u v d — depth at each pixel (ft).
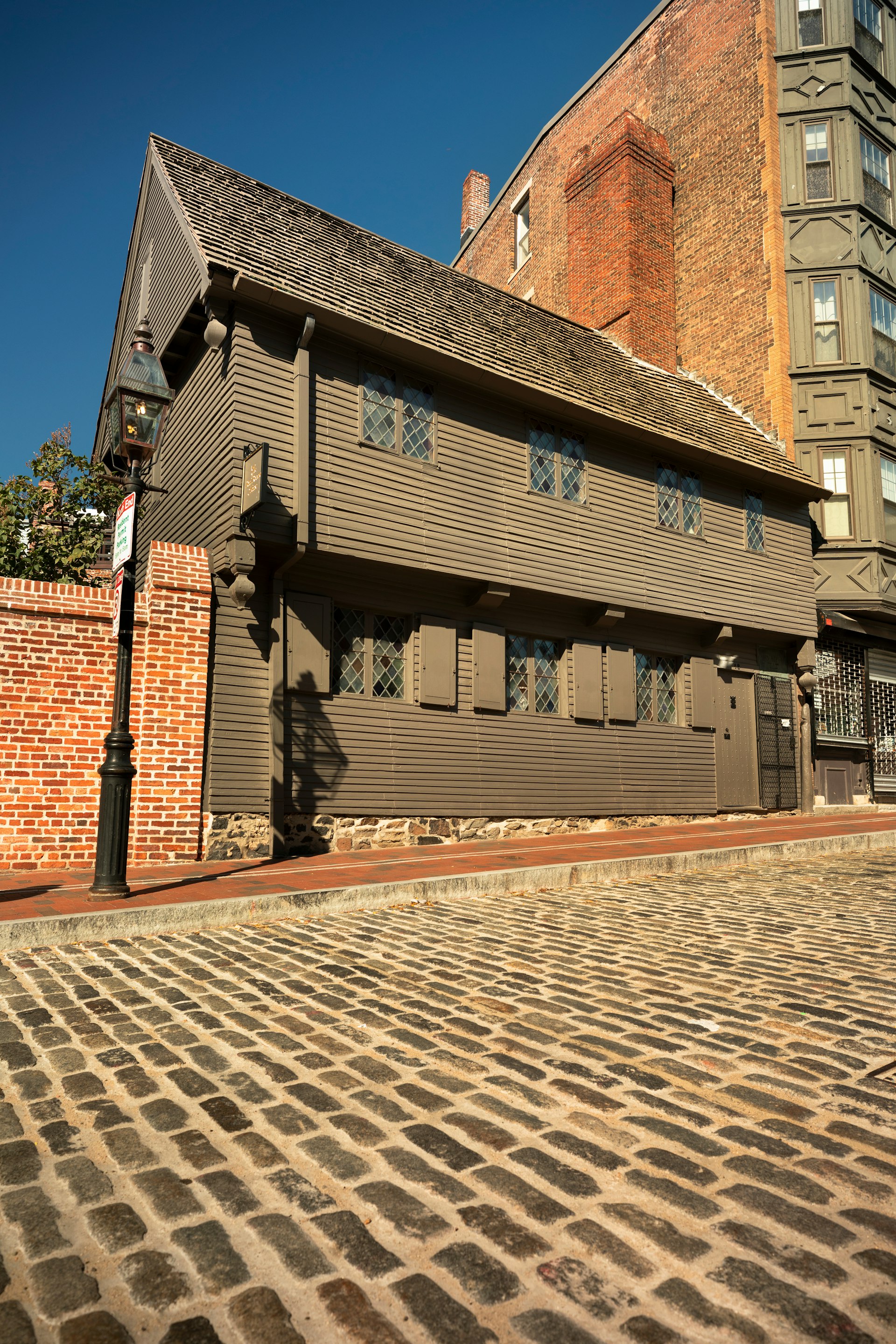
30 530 44.68
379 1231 7.61
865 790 58.49
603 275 59.41
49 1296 6.77
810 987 15.31
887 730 60.85
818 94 56.80
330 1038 12.70
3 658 27.81
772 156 56.59
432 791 36.63
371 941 19.48
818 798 55.57
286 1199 8.16
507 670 40.57
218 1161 8.91
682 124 63.05
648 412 46.11
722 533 49.26
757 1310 6.54
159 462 40.11
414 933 20.38
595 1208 7.98
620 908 23.72
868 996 14.74
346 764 34.14
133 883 24.73
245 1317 6.49
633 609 43.83
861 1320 6.44
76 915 19.45
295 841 32.53
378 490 34.65
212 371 33.68
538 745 40.78
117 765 22.43
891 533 55.93
